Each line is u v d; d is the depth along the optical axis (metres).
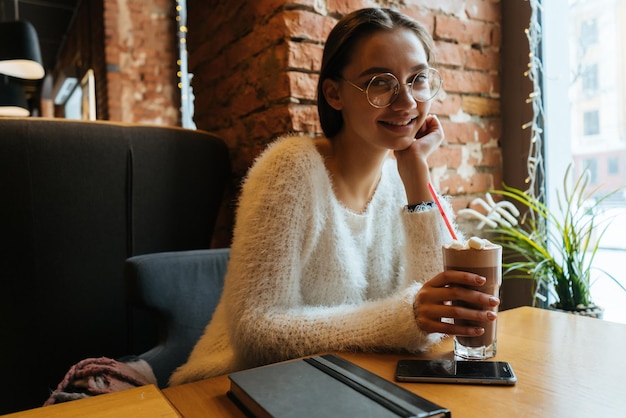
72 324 1.44
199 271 1.33
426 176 1.00
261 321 0.84
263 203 0.94
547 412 0.48
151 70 4.41
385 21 0.94
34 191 1.36
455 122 1.91
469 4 1.92
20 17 5.98
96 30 4.64
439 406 0.46
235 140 1.95
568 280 1.53
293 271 0.92
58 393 0.96
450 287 0.70
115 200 1.49
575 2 1.85
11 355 1.38
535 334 0.77
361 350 0.75
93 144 1.43
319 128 1.58
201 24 2.23
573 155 1.89
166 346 1.24
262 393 0.50
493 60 2.00
